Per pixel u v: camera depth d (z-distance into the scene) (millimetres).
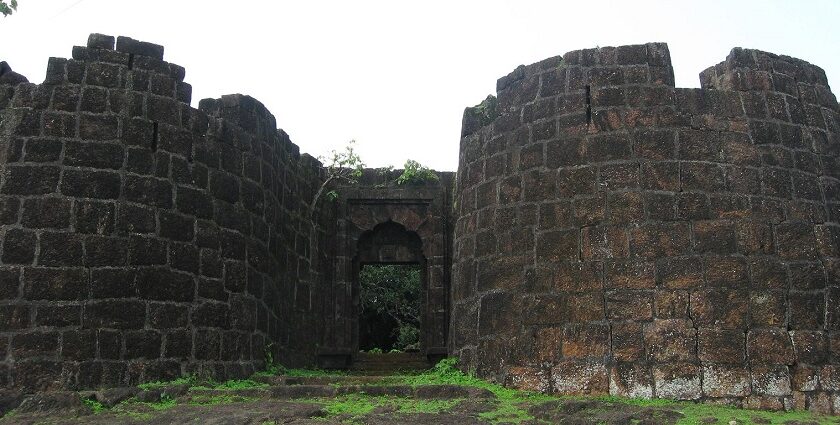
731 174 10156
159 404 8984
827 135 10883
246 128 12086
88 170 10133
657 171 10156
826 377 9352
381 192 17266
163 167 10609
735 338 9352
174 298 10297
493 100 12008
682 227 9867
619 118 10500
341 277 16641
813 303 9672
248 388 9727
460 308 11500
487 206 11281
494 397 9305
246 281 11375
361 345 28281
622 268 9789
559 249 10219
